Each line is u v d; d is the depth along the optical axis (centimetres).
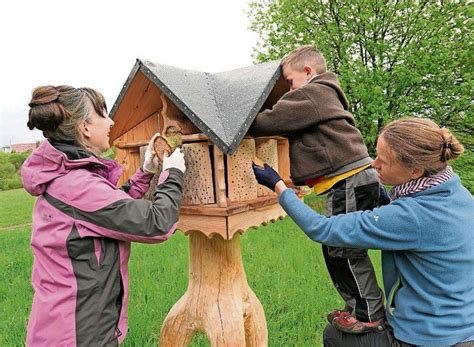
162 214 173
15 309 424
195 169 205
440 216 167
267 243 648
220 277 241
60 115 173
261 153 237
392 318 185
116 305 179
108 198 169
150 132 244
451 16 1016
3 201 1672
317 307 393
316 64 216
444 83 1028
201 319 240
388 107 1059
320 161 197
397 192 182
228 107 208
